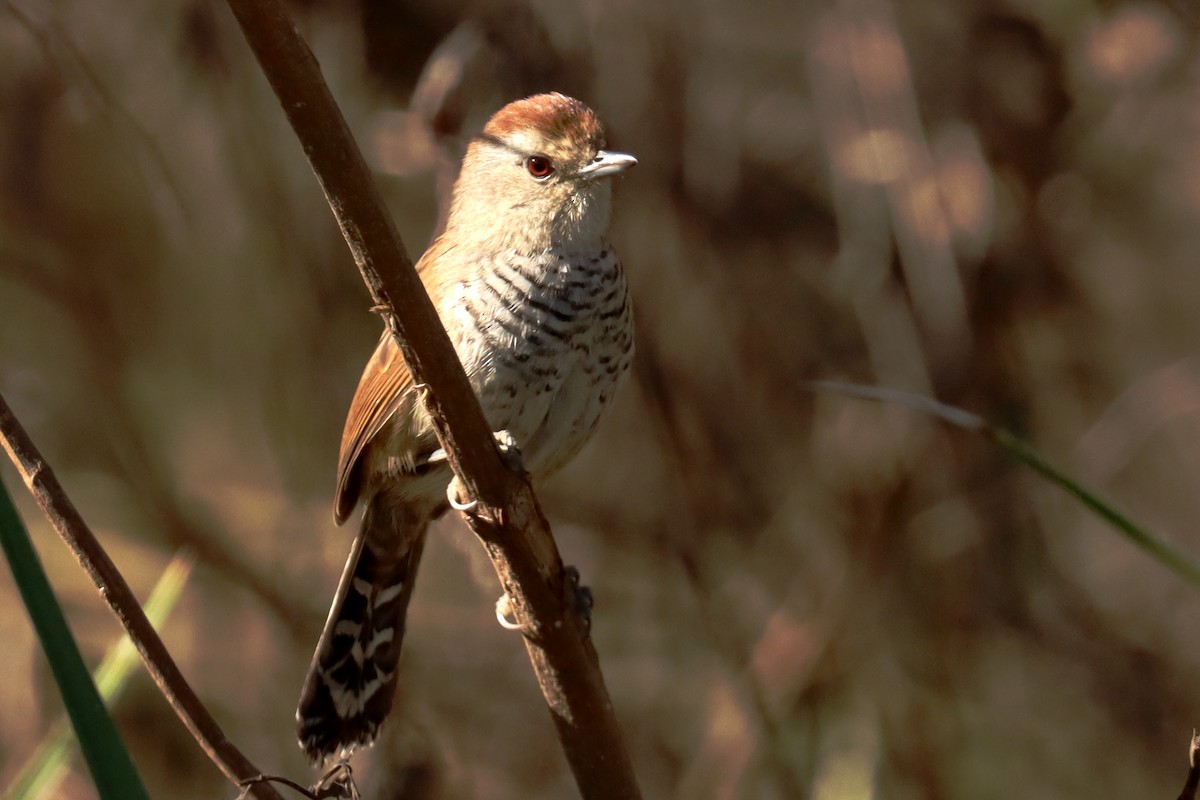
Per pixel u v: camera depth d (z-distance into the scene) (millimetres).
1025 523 12414
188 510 12883
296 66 4625
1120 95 11922
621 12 11570
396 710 9625
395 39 10906
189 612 12531
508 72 10625
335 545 12945
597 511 12867
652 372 12156
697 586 12133
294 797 11688
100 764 4457
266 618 12758
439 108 10180
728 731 11906
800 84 12242
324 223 12562
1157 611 13438
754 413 12398
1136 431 12656
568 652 5770
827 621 11875
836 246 12188
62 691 4461
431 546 13008
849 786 11359
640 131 11727
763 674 11867
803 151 12203
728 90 12156
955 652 12250
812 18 12133
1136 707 12797
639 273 11992
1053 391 12500
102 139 12367
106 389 12719
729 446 12406
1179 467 14344
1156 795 12578
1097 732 12742
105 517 12875
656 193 11852
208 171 12422
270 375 13195
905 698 12172
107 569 5125
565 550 13172
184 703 5207
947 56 11695
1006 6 11594
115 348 12836
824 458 12172
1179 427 14055
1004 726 12609
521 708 12969
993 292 11680
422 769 9562
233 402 13711
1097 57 11609
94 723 4477
